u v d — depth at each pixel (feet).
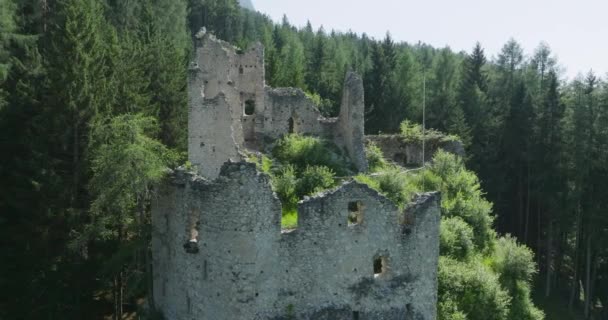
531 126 219.82
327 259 94.73
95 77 148.66
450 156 165.68
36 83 149.79
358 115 158.92
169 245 105.81
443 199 148.56
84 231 126.21
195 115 138.31
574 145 187.52
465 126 237.25
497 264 141.08
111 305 145.28
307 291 93.81
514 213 231.50
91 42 148.77
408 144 188.75
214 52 153.48
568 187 194.90
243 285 89.25
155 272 114.21
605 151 182.80
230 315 89.97
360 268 96.99
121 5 270.05
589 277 188.34
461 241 133.80
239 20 441.68
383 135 194.18
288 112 169.68
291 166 143.54
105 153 113.50
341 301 96.07
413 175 159.74
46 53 154.30
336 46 412.77
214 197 89.35
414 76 302.86
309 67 335.67
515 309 133.80
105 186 110.42
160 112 198.59
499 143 237.66
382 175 141.69
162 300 111.24
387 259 98.89
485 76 292.20
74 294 133.28
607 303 191.62
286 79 284.00
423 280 101.71
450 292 118.01
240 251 88.84
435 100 286.05
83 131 139.03
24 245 134.82
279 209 91.30
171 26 315.58
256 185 89.04
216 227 89.76
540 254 216.54
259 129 167.22
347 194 95.30
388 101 273.54
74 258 133.59
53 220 133.39
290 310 92.73
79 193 138.82
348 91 161.48
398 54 318.04
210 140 138.41
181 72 217.15
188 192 96.58
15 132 142.82
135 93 176.14
